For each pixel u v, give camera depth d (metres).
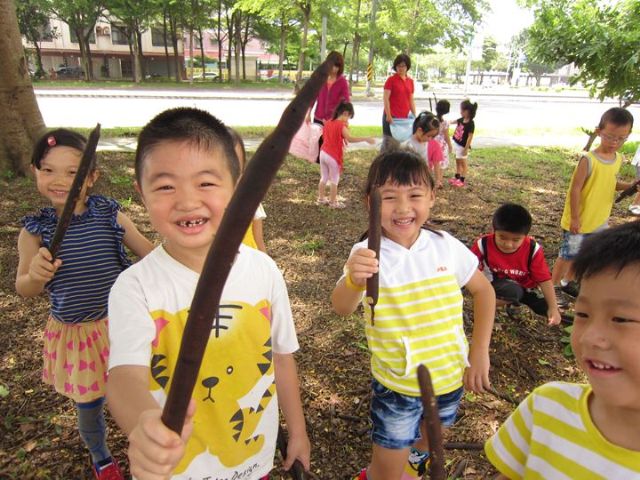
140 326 1.52
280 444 1.88
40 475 2.64
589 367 1.17
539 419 1.40
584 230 4.43
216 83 38.69
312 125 7.90
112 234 2.39
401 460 2.32
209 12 37.44
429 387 0.72
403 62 8.61
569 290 4.65
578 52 8.63
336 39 34.38
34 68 43.88
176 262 1.60
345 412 3.16
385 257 2.21
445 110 8.34
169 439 0.82
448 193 8.05
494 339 3.97
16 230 5.83
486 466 2.79
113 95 24.80
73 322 2.33
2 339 3.81
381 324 2.20
